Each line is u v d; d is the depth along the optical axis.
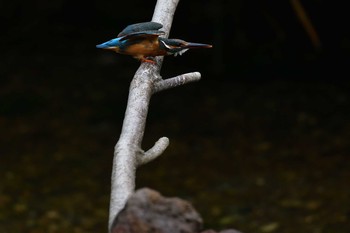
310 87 14.34
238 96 14.26
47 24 17.14
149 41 2.86
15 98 14.38
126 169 2.28
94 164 12.34
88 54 16.19
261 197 11.08
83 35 16.84
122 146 2.38
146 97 2.71
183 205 1.90
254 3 15.22
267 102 13.95
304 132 12.89
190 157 12.43
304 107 13.68
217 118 13.59
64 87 14.83
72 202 11.19
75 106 14.16
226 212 10.73
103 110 13.98
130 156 2.34
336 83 14.41
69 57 16.03
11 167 12.20
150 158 2.40
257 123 13.34
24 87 14.80
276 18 15.12
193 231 1.89
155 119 13.66
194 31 15.91
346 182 11.20
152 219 1.88
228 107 13.91
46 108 14.09
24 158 12.49
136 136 2.48
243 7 15.34
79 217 10.76
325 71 14.75
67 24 17.20
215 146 12.71
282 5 15.01
